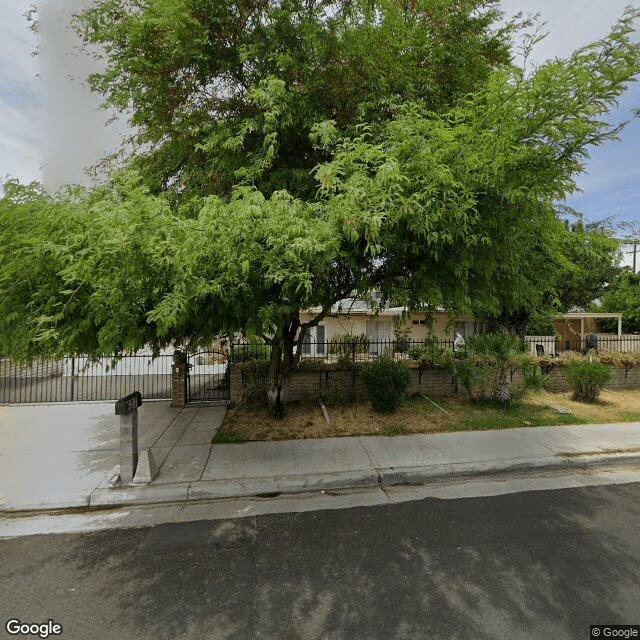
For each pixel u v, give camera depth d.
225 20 5.57
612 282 18.53
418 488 4.98
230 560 3.47
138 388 11.48
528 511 4.32
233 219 3.50
